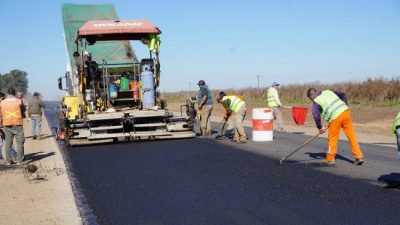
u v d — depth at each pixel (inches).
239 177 334.3
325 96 376.2
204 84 627.5
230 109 552.7
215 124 874.1
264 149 474.6
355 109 1094.4
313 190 288.7
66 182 345.7
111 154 478.6
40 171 397.7
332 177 324.8
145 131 580.1
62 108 613.6
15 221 251.4
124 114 559.2
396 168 354.6
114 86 583.2
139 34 588.7
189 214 246.7
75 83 643.5
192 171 363.3
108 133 565.6
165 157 440.5
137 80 607.8
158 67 592.4
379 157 412.5
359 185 298.8
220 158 421.7
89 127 556.1
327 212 240.7
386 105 1179.3
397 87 1232.8
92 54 648.4
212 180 327.6
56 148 561.9
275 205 257.0
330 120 373.1
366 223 221.3
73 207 273.7
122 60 633.0
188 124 595.8
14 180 366.9
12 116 447.2
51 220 250.1
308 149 470.0
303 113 602.2
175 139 594.9
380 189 286.8
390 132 672.4
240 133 538.3
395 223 220.2
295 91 1560.0
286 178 325.7
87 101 578.2
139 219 242.8
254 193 285.6
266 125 552.1
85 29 563.8
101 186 325.7
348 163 380.8
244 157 423.8
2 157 486.6
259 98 1862.7
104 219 246.5
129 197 290.0
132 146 538.6
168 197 284.8
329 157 378.0
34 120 692.7
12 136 453.7
